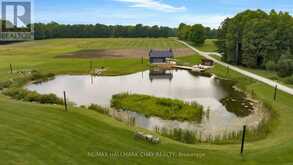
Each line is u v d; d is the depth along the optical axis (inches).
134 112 1170.0
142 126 1003.9
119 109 1212.5
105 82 1855.3
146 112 1152.8
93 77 2031.3
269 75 1903.3
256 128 965.2
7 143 582.6
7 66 2290.8
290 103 1202.0
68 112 876.6
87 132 717.9
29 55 3181.6
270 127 942.4
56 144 615.5
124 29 7593.5
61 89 1627.7
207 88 1688.0
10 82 1635.1
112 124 855.1
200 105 1251.2
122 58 2955.2
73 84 1776.6
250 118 1108.5
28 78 1855.3
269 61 2059.5
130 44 4877.0
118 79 1972.2
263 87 1531.7
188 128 994.1
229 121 1073.5
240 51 2501.2
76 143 637.9
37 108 888.3
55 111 869.2
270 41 2132.1
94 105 1174.3
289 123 964.6
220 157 651.5
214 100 1398.9
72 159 557.3
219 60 2805.1
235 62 2541.8
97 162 561.3
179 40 6343.5
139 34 7775.6
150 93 1542.8
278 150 695.1
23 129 672.4
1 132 639.1
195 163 607.8
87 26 7263.8
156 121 1066.1
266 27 2172.7
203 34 4867.1
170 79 1999.3
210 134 930.7
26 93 1290.6
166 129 954.1
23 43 5059.1
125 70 2283.5
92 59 2842.0
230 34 2549.2
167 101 1259.8
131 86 1732.3
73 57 3019.2
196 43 4901.6
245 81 1759.4
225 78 2000.5
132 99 1322.6
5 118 746.8
